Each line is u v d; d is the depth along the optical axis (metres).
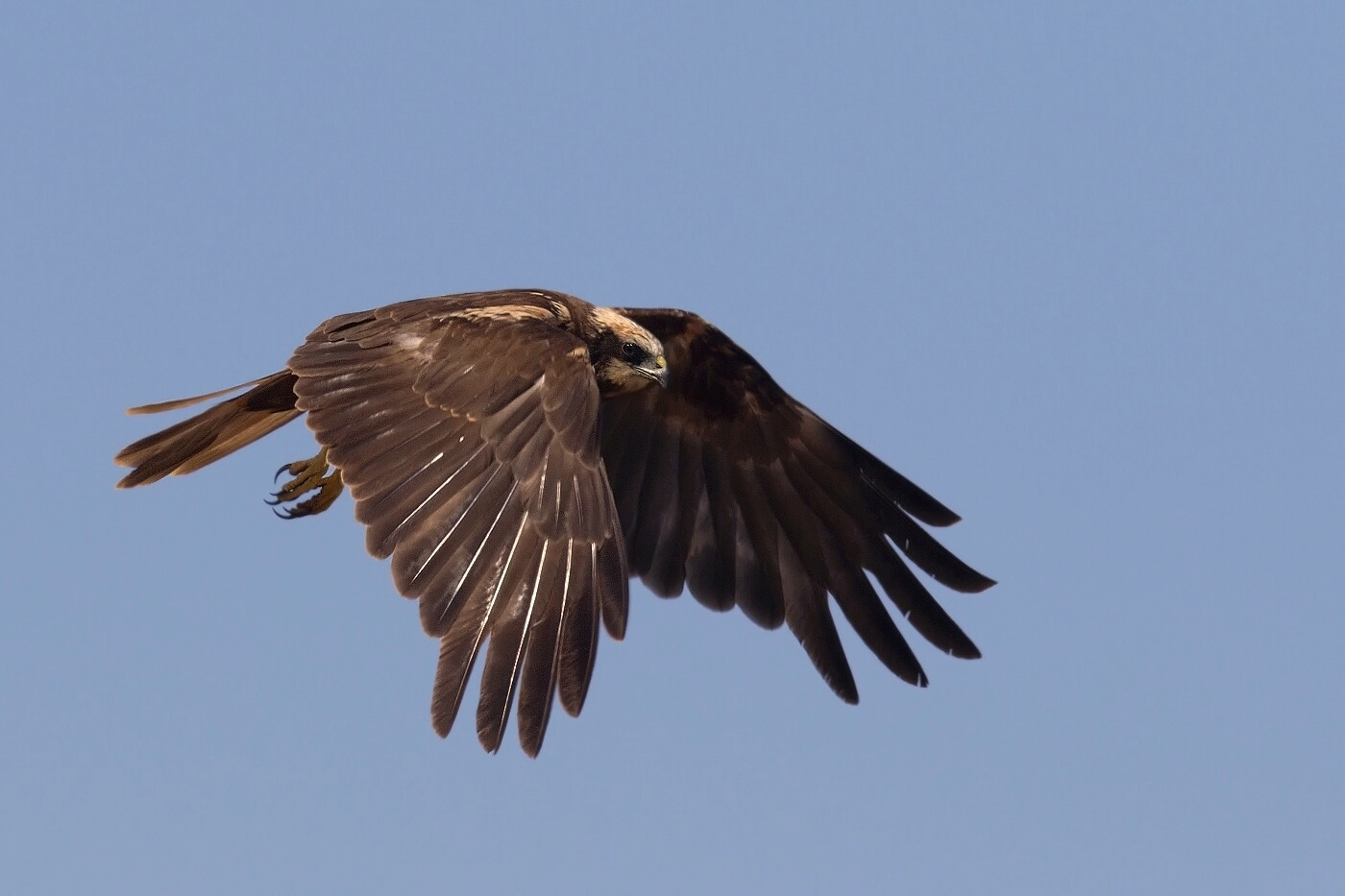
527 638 11.29
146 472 13.93
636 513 15.88
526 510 11.77
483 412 12.13
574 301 15.42
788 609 15.72
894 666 15.47
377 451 11.93
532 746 10.90
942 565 15.53
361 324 12.92
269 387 13.56
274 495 14.05
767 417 16.00
